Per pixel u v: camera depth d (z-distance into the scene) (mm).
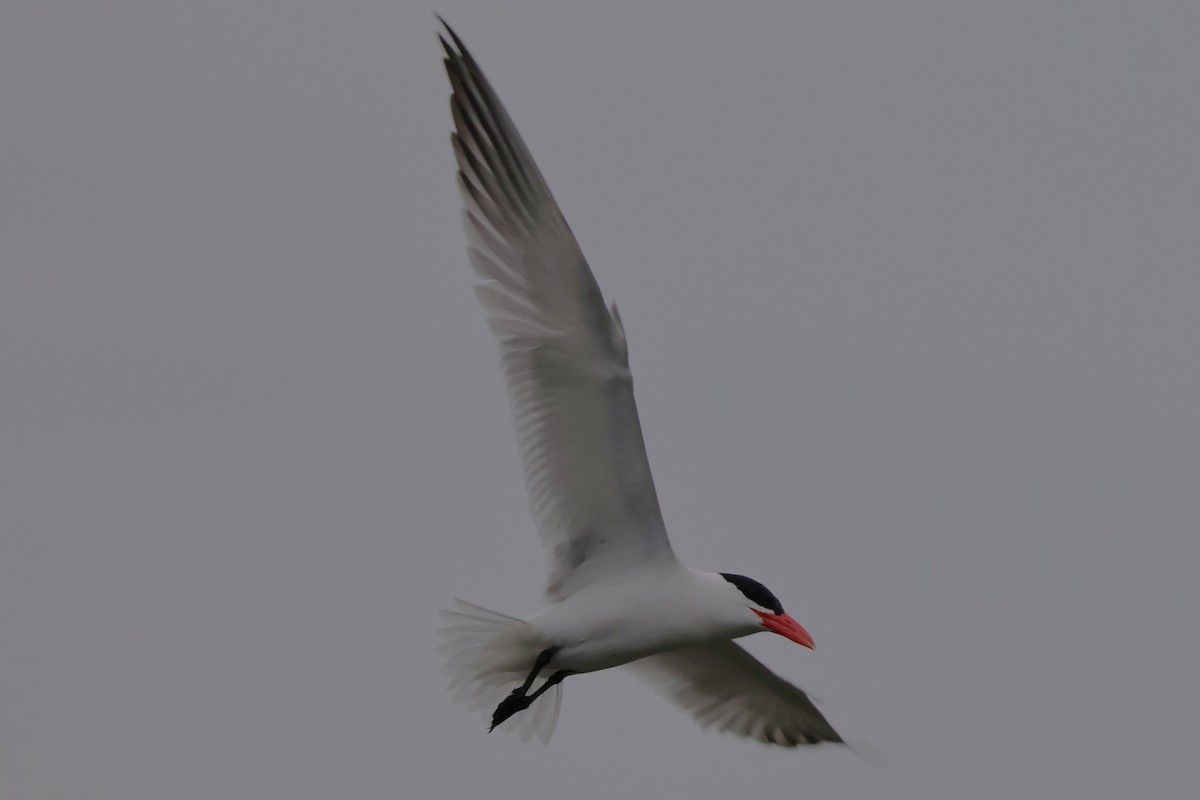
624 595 13766
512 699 13500
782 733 16297
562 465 13414
